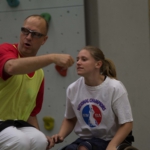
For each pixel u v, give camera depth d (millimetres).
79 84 7363
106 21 10016
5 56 6504
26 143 6562
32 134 6812
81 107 7273
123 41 9891
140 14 9742
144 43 9750
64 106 10250
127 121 6984
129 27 9836
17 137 6512
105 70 7414
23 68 6223
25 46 6895
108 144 6895
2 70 6434
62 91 10234
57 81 10273
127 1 9820
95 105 7145
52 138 7301
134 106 9883
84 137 7352
